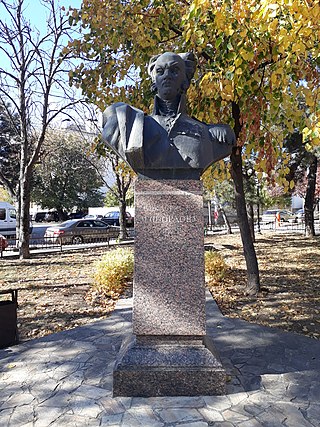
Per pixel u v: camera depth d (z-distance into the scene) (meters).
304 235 20.41
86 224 22.41
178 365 3.26
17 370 3.83
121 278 8.20
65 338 4.80
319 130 4.29
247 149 6.47
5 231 23.94
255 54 5.67
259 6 4.39
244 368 3.80
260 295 7.34
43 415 2.96
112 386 3.41
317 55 5.23
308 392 3.29
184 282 3.46
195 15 4.96
